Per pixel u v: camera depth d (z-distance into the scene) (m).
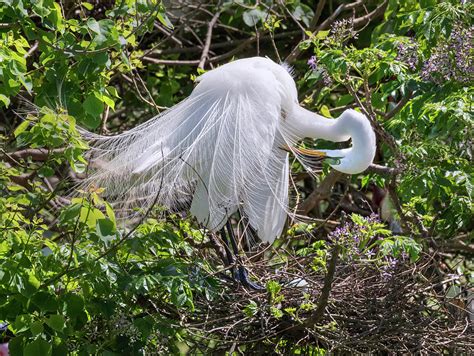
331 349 7.97
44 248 8.62
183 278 7.80
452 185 9.16
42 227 7.78
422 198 10.41
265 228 9.41
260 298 8.42
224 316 8.33
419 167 9.38
